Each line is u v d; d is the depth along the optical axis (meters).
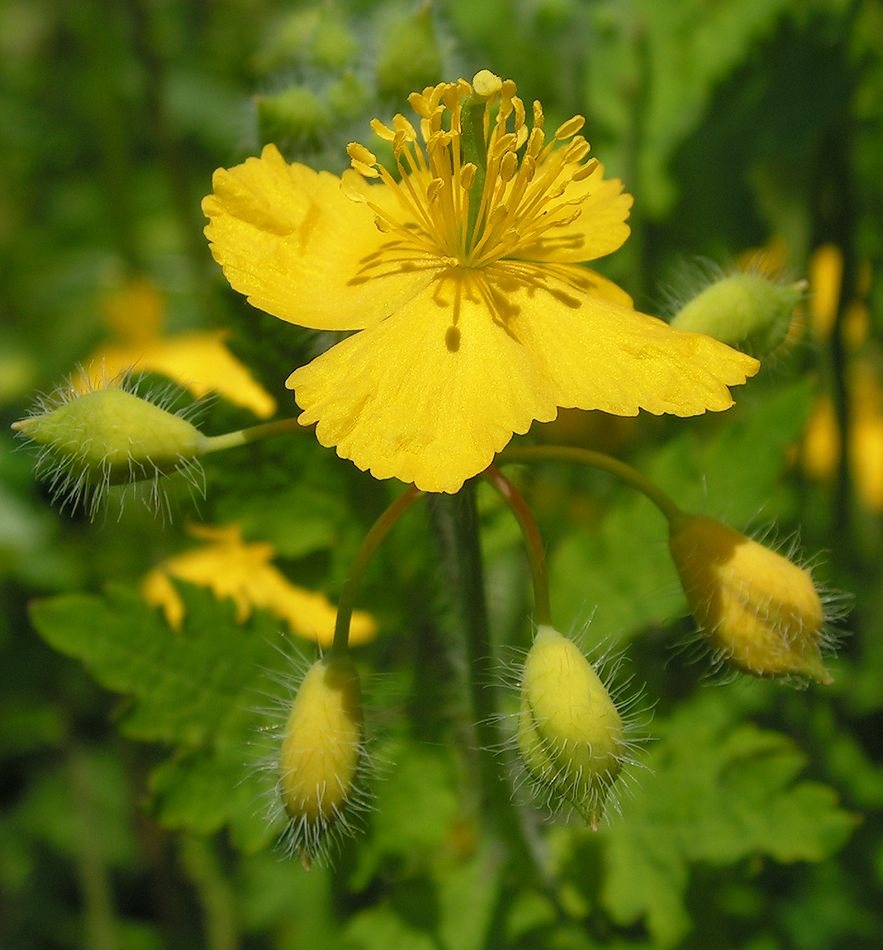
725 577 0.08
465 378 0.08
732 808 0.10
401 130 0.08
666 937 0.09
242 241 0.08
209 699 0.10
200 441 0.08
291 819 0.08
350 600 0.08
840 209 0.12
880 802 0.12
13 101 0.20
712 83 0.13
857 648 0.13
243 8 0.20
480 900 0.10
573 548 0.10
